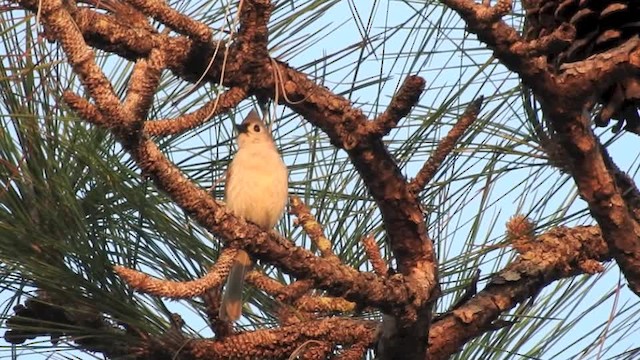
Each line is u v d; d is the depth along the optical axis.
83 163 6.52
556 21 6.93
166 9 5.86
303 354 6.64
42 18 4.97
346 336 6.69
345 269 6.10
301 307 6.88
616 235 6.70
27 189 6.36
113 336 6.49
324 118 6.38
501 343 7.09
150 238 6.79
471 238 7.28
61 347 6.57
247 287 7.16
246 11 6.07
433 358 6.96
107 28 5.93
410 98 6.09
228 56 6.16
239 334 6.54
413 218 6.55
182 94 6.88
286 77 6.34
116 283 6.57
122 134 5.17
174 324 6.62
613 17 6.72
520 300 7.15
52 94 6.31
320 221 7.29
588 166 6.56
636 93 6.74
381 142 6.45
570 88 6.22
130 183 6.61
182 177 5.45
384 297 6.20
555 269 7.23
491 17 5.88
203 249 6.81
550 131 7.27
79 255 6.34
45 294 6.66
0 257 6.25
